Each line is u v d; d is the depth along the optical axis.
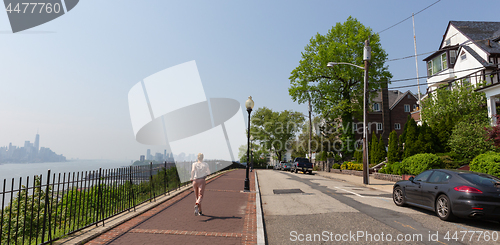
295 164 34.47
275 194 13.87
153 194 11.22
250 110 16.22
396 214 8.84
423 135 20.02
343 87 37.53
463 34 31.42
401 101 52.91
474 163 13.73
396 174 20.66
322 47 35.97
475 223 7.65
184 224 7.23
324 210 9.60
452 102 21.58
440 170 8.80
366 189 16.23
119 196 8.90
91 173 6.71
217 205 10.12
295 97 39.34
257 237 6.08
